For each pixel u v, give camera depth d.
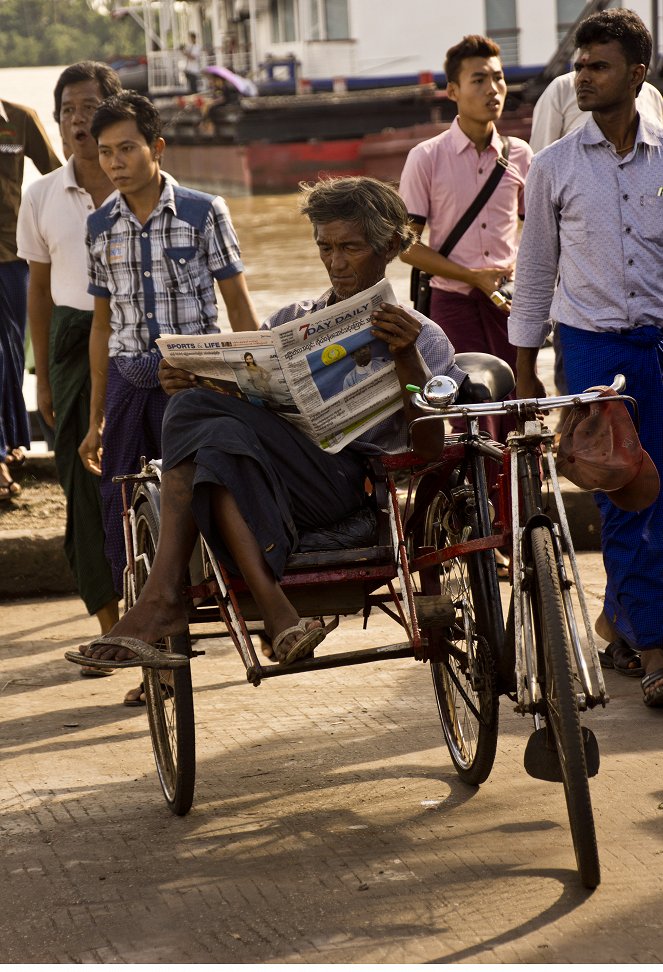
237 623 3.56
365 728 4.64
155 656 3.53
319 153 31.66
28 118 7.29
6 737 4.78
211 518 3.56
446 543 4.02
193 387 3.69
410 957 3.00
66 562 6.89
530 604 3.46
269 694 5.10
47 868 3.60
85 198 5.61
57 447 5.65
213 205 5.10
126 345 5.11
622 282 4.70
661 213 4.68
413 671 5.31
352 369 3.57
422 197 6.28
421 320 3.81
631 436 3.87
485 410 3.43
